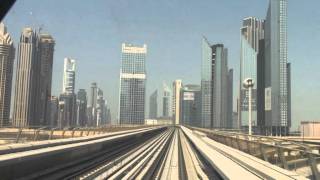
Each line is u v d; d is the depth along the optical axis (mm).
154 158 39438
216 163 23000
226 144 43594
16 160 14914
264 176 16109
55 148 20359
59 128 30312
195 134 83562
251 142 27172
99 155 32375
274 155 19688
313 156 13469
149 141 73062
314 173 13383
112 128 71625
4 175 14344
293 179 14406
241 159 23328
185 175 26781
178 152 49094
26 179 15812
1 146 17203
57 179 18312
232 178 16594
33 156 16578
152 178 25609
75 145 24125
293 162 16078
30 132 26172
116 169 26453
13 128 25969
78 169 22406
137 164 32375
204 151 33688
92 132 50656
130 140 56188
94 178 21000
